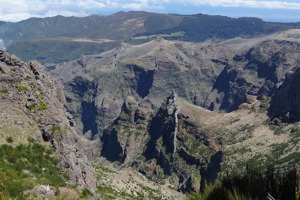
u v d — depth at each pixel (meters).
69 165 52.97
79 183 51.94
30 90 61.44
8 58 64.75
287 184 16.30
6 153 46.88
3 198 26.72
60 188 34.06
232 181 17.45
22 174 42.84
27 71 68.06
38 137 53.56
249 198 16.11
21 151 48.88
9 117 53.75
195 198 18.56
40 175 46.03
